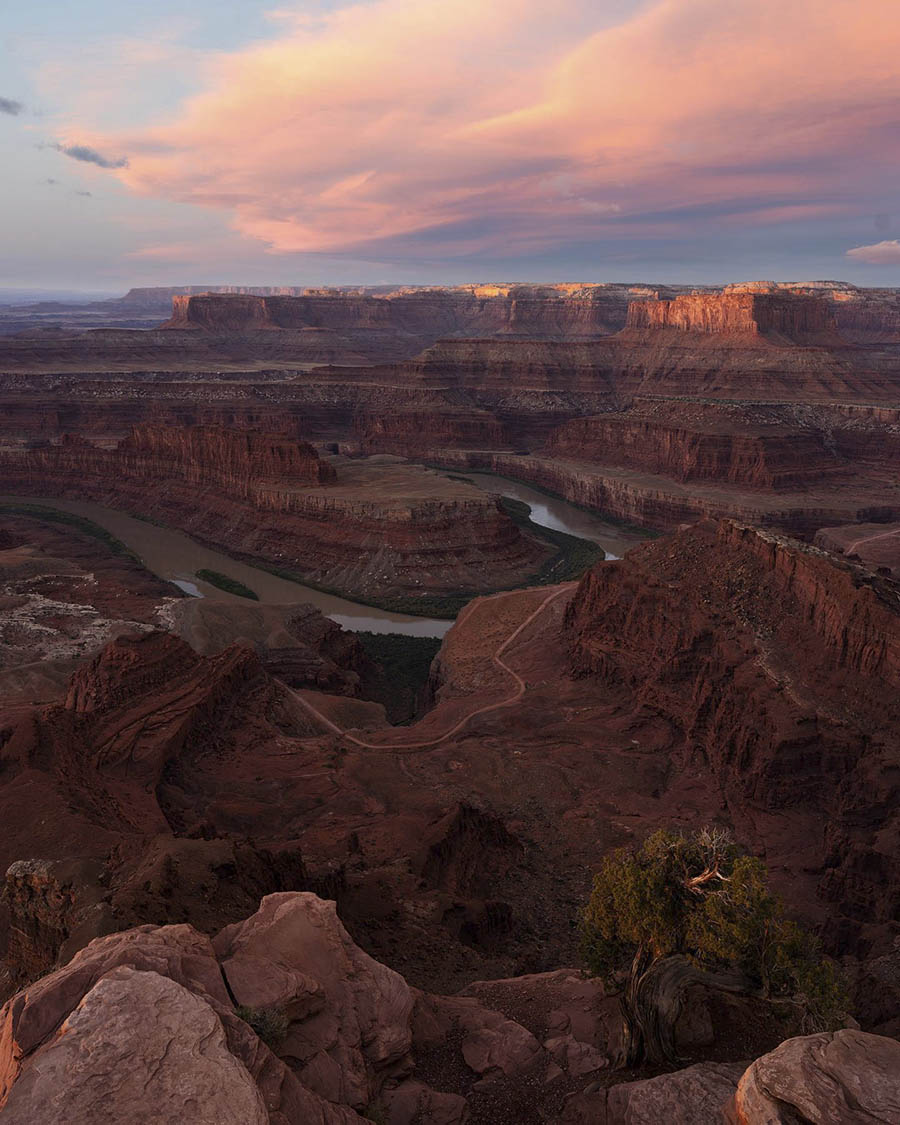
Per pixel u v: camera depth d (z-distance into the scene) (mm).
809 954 21859
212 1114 11484
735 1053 20359
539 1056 20000
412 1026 20484
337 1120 14594
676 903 21609
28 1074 11922
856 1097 12781
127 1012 12930
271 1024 15859
